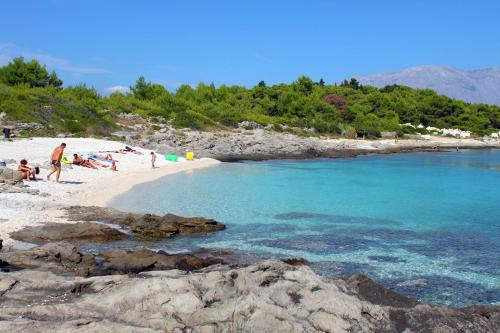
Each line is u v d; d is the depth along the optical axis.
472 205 27.05
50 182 26.05
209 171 39.31
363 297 10.63
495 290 13.52
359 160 56.19
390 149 71.88
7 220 17.88
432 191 32.41
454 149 81.62
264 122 81.88
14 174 23.72
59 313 8.81
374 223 21.72
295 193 29.38
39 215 19.05
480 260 16.33
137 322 8.56
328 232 19.73
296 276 10.56
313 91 119.31
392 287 13.58
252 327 8.36
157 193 27.22
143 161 40.19
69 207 20.91
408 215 23.77
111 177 30.78
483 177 41.25
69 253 13.90
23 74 70.69
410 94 132.25
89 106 61.19
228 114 80.50
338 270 14.85
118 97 78.06
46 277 10.97
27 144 38.03
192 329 8.27
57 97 59.06
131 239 17.42
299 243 17.78
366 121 99.44
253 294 9.25
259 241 17.92
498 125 122.56
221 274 10.40
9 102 50.75
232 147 55.19
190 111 76.69
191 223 19.17
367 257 16.36
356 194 29.89
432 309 9.91
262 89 110.81
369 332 8.80
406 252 17.12
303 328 8.42
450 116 119.94
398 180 38.03
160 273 11.27
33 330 7.99
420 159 60.31
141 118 67.56
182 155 47.94
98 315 8.82
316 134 82.25
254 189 30.45
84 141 44.22
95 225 17.70
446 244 18.38
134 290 9.46
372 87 139.38
